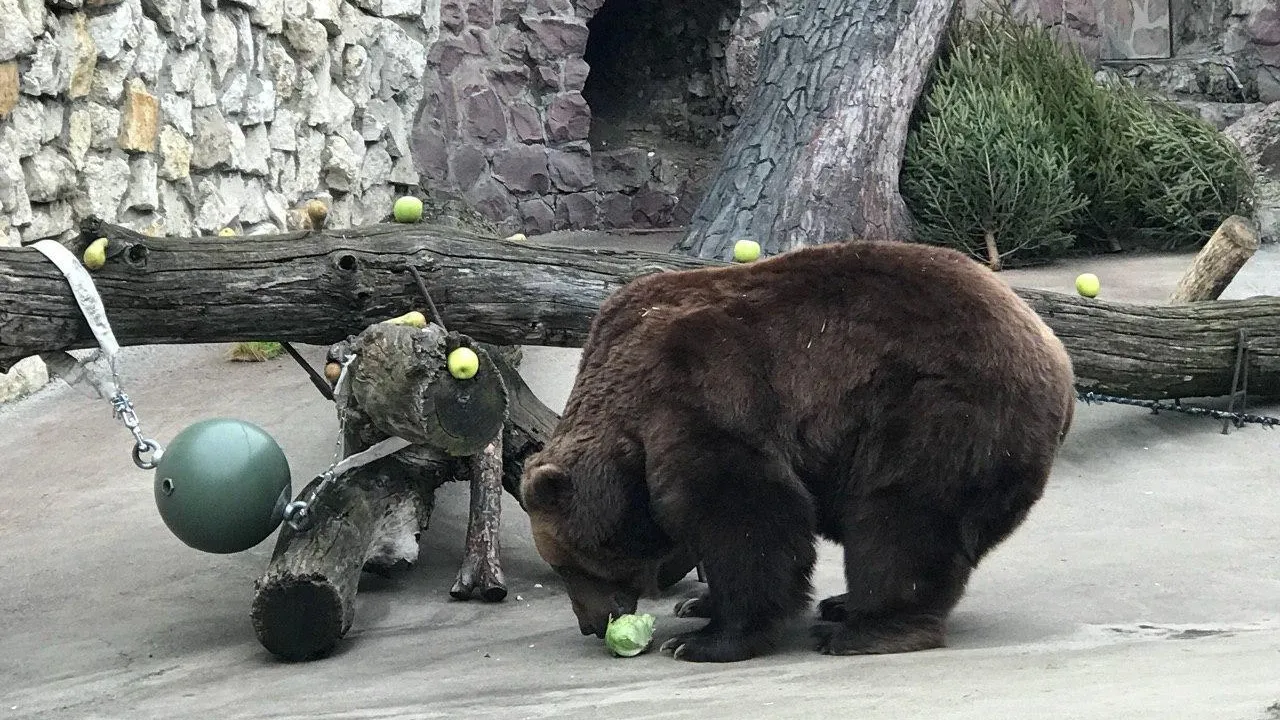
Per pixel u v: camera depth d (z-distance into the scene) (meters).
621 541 4.63
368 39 13.15
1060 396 4.47
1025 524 6.64
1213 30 18.23
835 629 4.70
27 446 7.68
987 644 4.51
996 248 12.73
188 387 8.77
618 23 17.36
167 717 4.13
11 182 7.93
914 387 4.33
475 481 6.05
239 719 3.98
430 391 5.04
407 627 5.41
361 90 13.04
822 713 3.07
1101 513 6.79
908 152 12.96
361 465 5.27
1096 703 2.74
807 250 4.71
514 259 6.18
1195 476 7.33
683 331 4.51
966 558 4.42
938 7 13.09
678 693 3.78
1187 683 2.95
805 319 4.48
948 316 4.39
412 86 14.05
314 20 11.94
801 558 4.44
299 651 4.92
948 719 2.71
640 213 16.06
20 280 4.91
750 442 4.40
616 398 4.56
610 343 4.70
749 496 4.37
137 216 9.53
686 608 5.35
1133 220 13.74
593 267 6.32
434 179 14.92
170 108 9.83
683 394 4.43
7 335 4.89
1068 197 12.91
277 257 5.66
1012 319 4.44
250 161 10.95
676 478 4.39
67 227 8.76
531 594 5.89
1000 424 4.30
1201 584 5.54
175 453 4.93
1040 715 2.62
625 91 17.56
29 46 8.04
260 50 11.18
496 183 15.26
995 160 12.53
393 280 5.91
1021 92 13.20
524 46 15.25
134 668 4.93
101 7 8.93
